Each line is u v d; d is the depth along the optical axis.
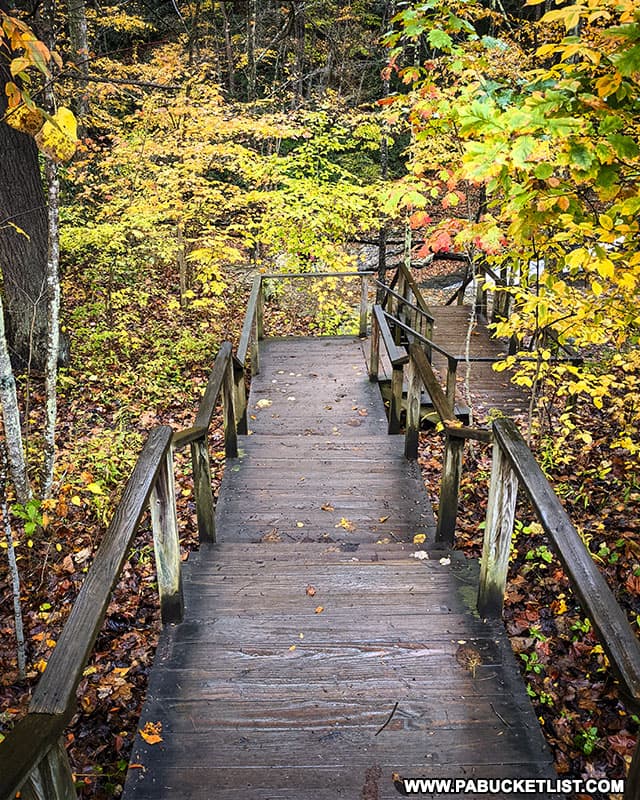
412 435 5.28
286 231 9.80
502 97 3.58
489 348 9.63
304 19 15.46
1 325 4.59
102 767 3.16
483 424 7.04
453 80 5.78
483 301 11.09
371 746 2.32
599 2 2.51
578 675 3.53
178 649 2.79
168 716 2.45
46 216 8.00
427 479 6.00
